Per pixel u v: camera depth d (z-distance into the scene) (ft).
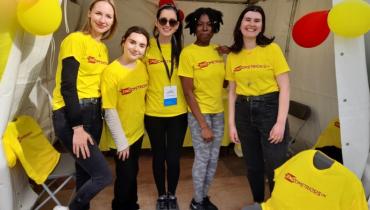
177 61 6.60
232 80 6.73
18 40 5.04
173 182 7.26
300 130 10.32
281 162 6.31
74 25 10.47
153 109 6.69
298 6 9.95
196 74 6.47
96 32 5.60
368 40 5.82
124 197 6.95
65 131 5.49
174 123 6.85
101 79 5.82
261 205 5.55
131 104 6.25
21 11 4.65
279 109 6.06
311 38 5.73
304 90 10.02
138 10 11.96
